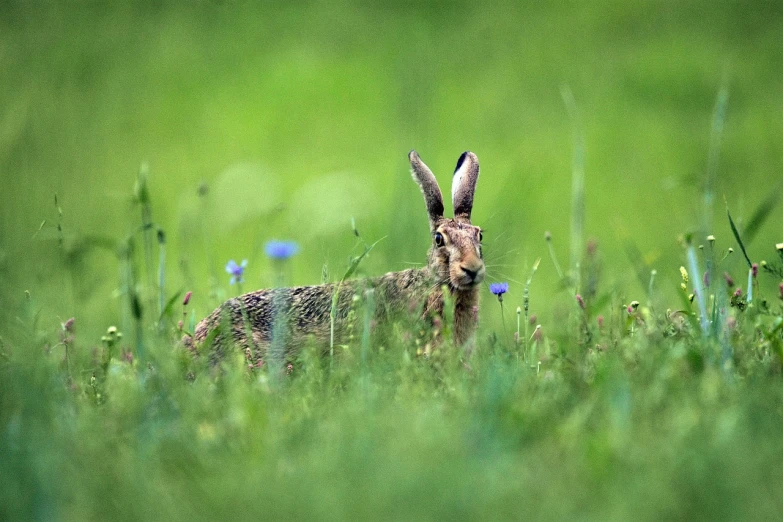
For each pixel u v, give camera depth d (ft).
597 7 138.51
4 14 80.02
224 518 17.02
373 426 20.20
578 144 43.86
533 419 20.75
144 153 96.27
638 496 16.97
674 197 83.46
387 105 110.32
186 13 129.70
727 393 22.11
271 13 139.03
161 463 19.48
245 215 43.21
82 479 18.57
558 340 31.63
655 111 107.04
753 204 78.18
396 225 42.75
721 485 17.33
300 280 53.72
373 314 32.19
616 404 20.89
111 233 66.64
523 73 118.93
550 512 16.80
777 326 25.79
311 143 101.50
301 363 29.94
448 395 24.20
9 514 17.52
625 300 35.68
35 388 23.36
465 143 100.01
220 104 112.68
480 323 34.76
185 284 41.32
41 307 34.14
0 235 41.68
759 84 111.86
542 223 78.33
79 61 81.20
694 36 127.24
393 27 134.62
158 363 25.79
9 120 51.42
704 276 30.30
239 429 20.97
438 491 17.29
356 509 16.90
